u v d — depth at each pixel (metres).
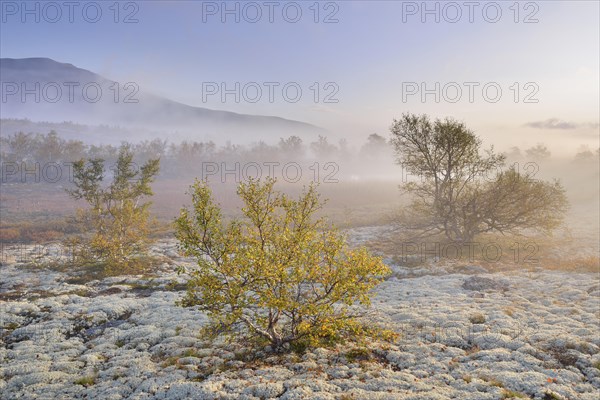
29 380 14.05
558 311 19.20
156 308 22.50
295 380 12.90
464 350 15.80
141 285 27.53
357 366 14.27
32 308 22.25
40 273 30.45
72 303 23.45
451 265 30.88
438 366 14.23
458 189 37.53
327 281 14.32
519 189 34.44
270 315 15.59
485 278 25.20
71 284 27.86
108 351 16.84
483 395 11.75
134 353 16.41
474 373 13.52
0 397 13.06
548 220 34.91
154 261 34.59
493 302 21.05
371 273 14.43
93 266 32.41
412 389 12.40
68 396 13.01
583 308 19.42
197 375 13.91
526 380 12.70
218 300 13.62
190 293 13.98
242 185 14.38
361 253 14.60
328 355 15.23
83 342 18.45
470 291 23.77
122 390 13.04
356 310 20.84
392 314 20.25
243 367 14.49
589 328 16.67
